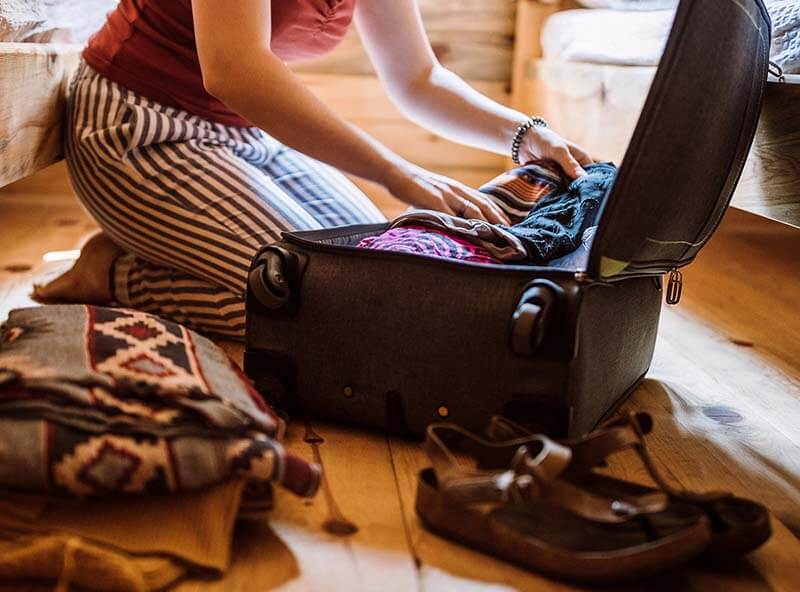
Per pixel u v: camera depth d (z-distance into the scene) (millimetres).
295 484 864
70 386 844
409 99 1756
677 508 896
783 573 876
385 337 1113
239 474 853
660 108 935
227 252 1539
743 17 1064
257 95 1379
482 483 841
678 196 1056
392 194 1431
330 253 1155
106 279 1712
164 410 856
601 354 1123
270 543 887
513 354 1046
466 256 1195
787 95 1349
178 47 1630
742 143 1239
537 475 812
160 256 1612
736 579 860
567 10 3053
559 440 1009
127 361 913
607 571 804
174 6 1615
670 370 1599
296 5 1596
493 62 3232
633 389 1414
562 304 1017
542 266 1242
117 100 1649
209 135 1684
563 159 1507
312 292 1148
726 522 877
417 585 820
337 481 1037
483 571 849
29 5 1727
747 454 1208
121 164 1597
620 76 2186
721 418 1352
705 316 2021
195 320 1611
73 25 2016
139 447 820
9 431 804
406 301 1099
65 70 1808
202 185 1580
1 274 1992
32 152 1614
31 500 828
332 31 1714
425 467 1029
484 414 1075
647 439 1240
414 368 1103
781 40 1521
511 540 851
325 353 1155
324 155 1425
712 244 2844
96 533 813
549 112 2814
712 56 991
